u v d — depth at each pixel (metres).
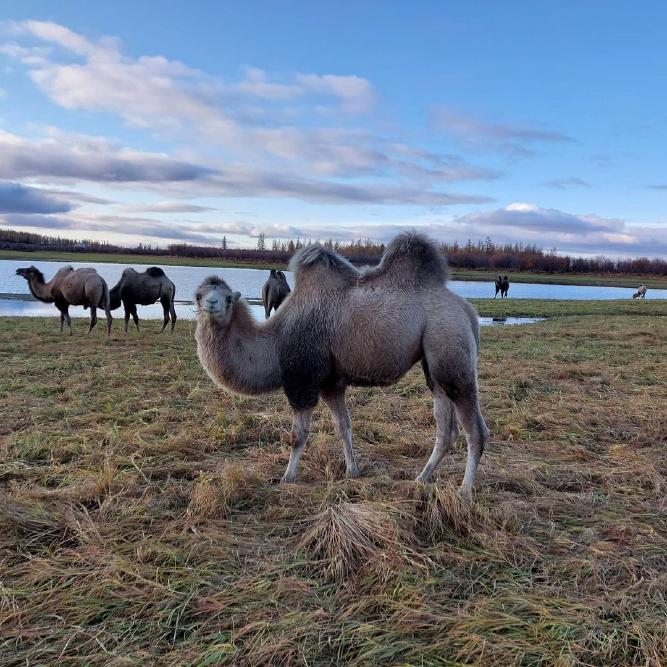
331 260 4.62
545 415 6.52
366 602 2.81
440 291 4.47
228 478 4.23
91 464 4.77
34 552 3.30
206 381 8.38
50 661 2.42
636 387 8.28
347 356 4.43
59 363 9.51
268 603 2.82
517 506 4.02
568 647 2.46
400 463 5.08
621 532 3.66
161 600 2.83
